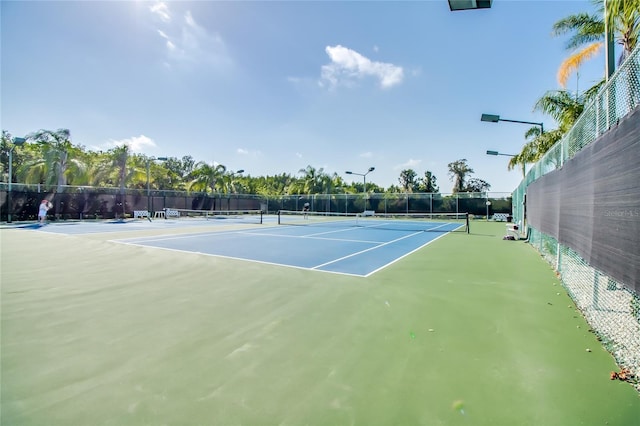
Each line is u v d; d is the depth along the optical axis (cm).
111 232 1566
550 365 284
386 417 215
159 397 238
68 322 391
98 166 3070
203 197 3488
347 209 3525
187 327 375
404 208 3212
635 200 250
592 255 369
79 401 233
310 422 210
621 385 252
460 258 850
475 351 312
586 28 984
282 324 384
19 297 492
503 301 471
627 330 343
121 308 443
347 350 315
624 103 337
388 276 634
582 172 420
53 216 2422
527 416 216
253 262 775
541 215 852
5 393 243
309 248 1023
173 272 666
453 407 226
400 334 353
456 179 5694
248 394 242
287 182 5122
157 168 4066
